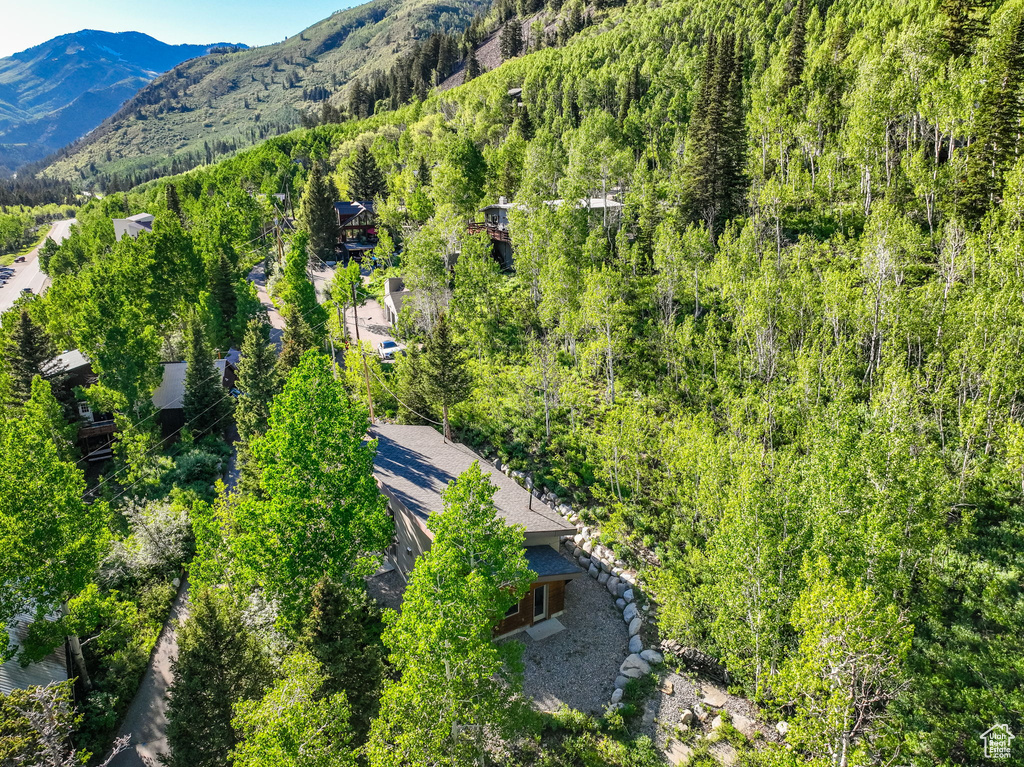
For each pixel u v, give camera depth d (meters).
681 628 27.52
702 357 43.88
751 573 23.52
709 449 29.45
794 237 56.53
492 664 20.73
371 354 58.22
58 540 25.94
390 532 28.39
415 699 19.59
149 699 28.11
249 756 17.52
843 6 99.81
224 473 48.88
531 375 45.31
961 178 48.62
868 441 23.45
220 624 21.97
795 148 65.00
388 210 95.81
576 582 34.38
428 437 42.59
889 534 21.08
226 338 68.88
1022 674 22.89
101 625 31.48
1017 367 29.55
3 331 55.34
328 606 22.50
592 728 25.00
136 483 44.62
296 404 26.00
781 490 24.81
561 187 73.12
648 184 64.31
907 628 18.17
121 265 66.06
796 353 40.03
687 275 49.56
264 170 146.38
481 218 85.88
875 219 41.09
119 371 47.72
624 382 47.25
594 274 45.72
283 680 19.41
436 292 65.62
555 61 137.25
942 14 60.66
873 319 37.44
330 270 100.38
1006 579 26.36
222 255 79.19
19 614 27.31
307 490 25.88
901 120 56.16
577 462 41.75
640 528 35.75
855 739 19.16
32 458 26.50
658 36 130.88
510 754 24.12
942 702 22.84
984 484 30.42
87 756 20.83
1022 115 45.66
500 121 121.12
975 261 35.66
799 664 19.34
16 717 20.78
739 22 119.56
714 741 24.42
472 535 22.81
